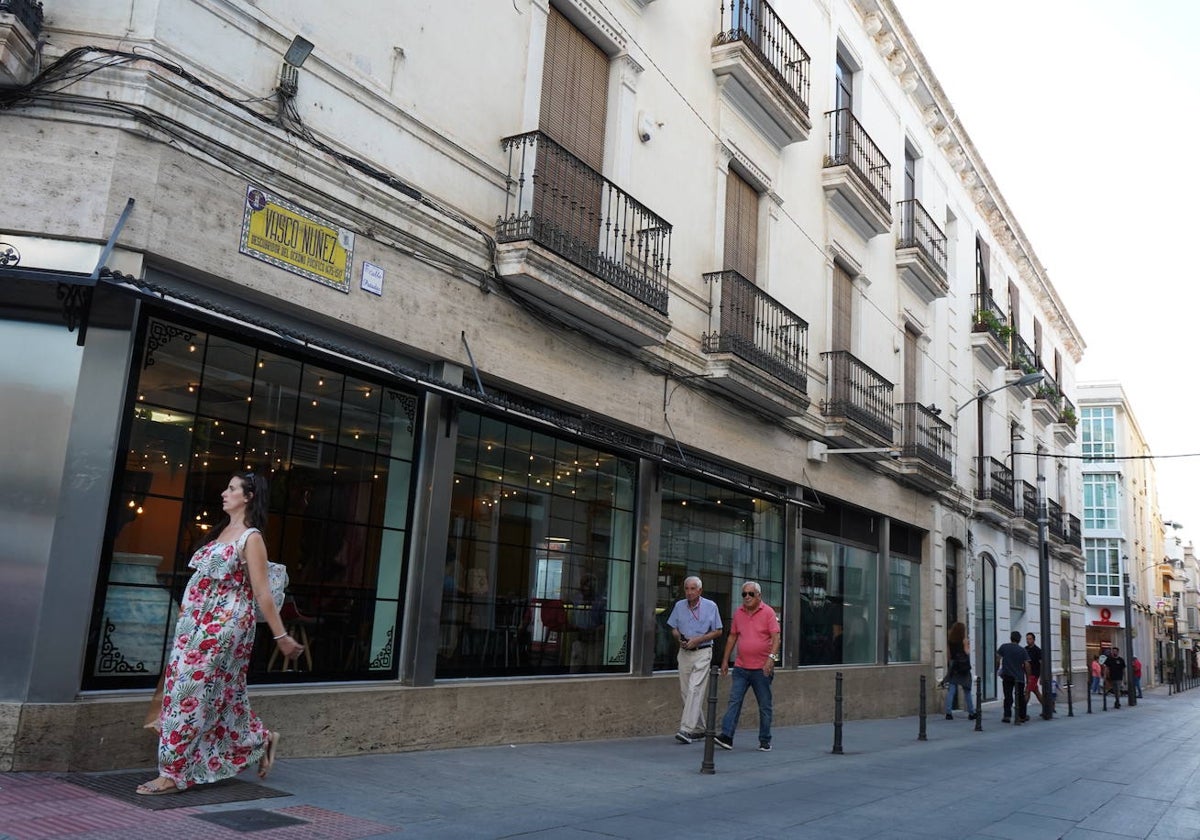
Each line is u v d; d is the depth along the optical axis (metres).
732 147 13.31
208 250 6.43
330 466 7.55
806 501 15.10
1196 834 6.48
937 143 22.86
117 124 6.02
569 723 9.49
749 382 12.41
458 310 8.45
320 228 7.23
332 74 7.41
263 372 7.10
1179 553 95.19
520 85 9.41
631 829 5.60
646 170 11.37
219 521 6.73
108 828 4.51
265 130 6.77
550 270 8.95
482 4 8.99
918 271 19.80
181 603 6.01
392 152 7.92
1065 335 37.22
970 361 24.27
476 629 8.79
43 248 5.92
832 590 16.02
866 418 16.22
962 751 11.70
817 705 14.72
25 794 4.99
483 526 8.94
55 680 5.67
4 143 5.99
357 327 7.48
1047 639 21.50
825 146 16.48
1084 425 53.53
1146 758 11.70
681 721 10.41
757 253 14.12
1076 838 6.18
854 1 18.00
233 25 6.71
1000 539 25.55
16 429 5.93
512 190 9.20
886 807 7.04
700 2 12.77
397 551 8.08
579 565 10.20
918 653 19.56
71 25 6.14
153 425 6.35
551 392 9.52
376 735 7.45
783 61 14.54
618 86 10.94
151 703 5.64
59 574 5.77
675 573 11.83
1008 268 29.12
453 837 5.02
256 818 4.97
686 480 12.21
